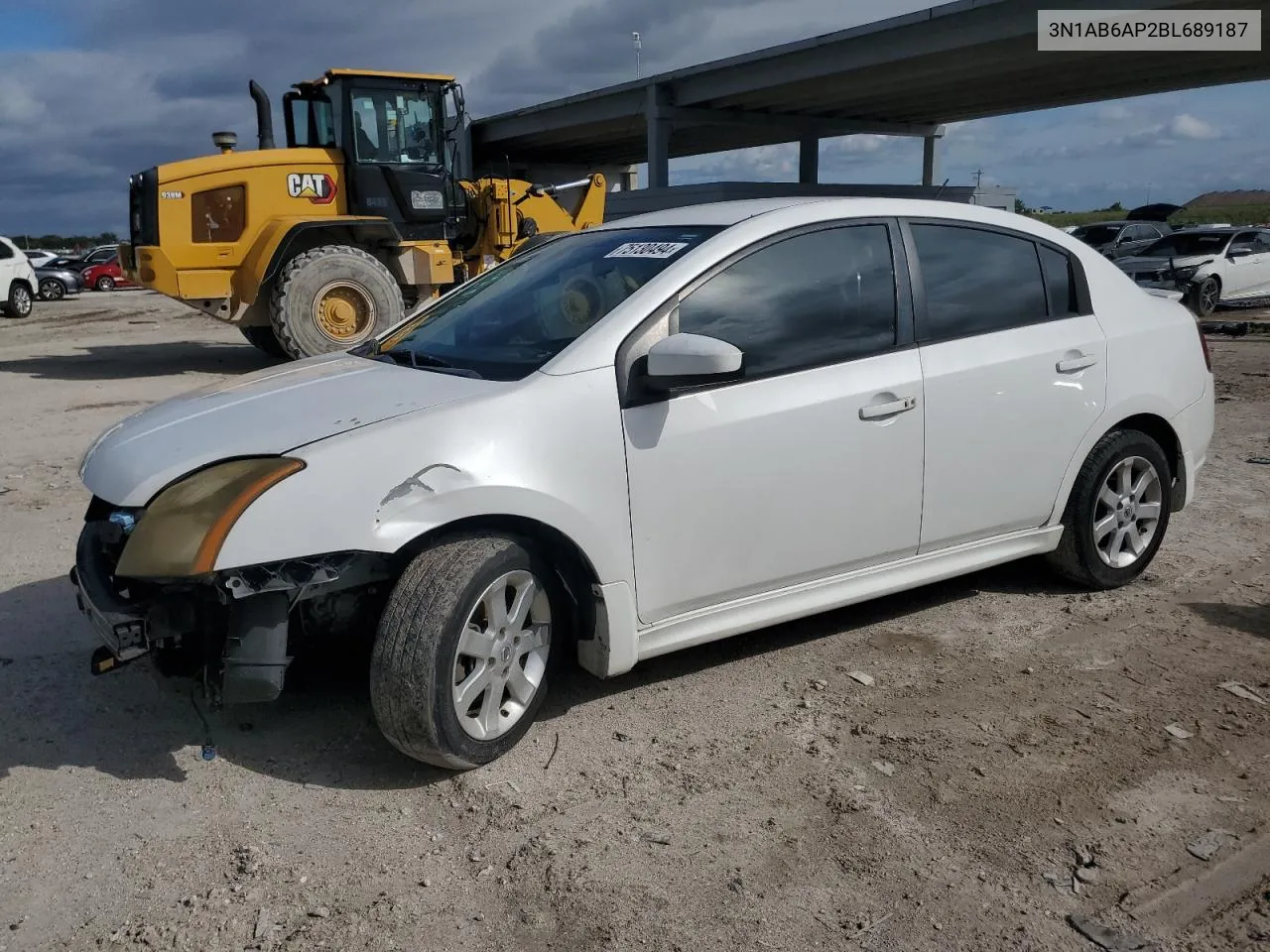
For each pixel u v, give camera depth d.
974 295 4.20
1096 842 2.83
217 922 2.56
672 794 3.10
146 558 2.90
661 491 3.44
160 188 11.62
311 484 2.95
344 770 3.26
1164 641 4.18
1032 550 4.50
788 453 3.65
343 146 12.46
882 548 3.98
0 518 6.05
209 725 3.55
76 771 3.27
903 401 3.89
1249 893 2.61
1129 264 18.70
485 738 3.21
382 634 3.04
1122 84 30.22
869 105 34.91
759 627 3.79
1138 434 4.65
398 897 2.64
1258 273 18.72
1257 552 5.25
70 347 16.83
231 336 18.73
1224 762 3.24
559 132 39.38
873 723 3.52
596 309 3.60
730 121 35.25
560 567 3.46
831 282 3.85
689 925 2.53
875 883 2.68
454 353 3.75
